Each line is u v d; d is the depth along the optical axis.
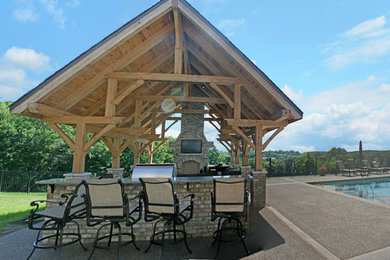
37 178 14.02
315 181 11.95
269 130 9.10
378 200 8.02
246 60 5.45
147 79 5.66
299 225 4.63
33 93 4.39
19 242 3.76
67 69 4.51
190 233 4.04
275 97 5.70
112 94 5.45
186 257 3.23
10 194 9.90
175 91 11.47
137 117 8.55
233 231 4.18
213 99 9.92
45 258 3.20
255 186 6.45
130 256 3.26
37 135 19.31
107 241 3.82
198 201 4.14
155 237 3.91
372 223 4.75
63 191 3.95
